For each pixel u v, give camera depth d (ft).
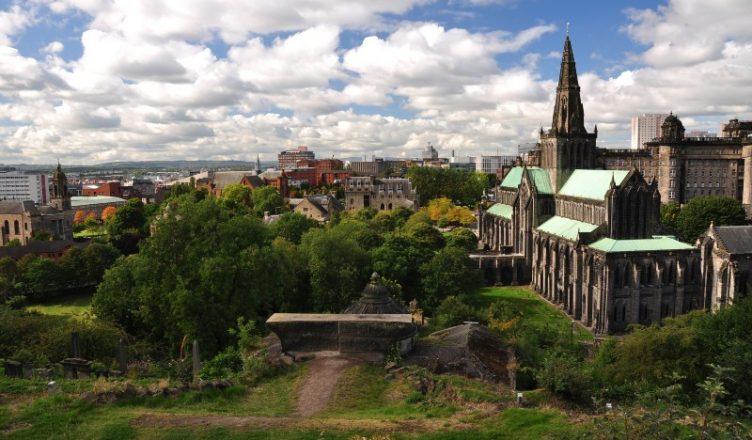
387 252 419.54
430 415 147.13
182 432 130.41
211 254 296.71
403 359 194.49
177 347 293.84
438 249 575.79
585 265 399.03
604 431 106.42
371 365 184.85
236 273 294.87
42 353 231.30
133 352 261.03
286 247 415.23
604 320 374.22
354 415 147.33
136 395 151.64
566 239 437.17
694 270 386.11
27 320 268.00
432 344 210.38
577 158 526.57
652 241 401.08
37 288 508.94
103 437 126.82
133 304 319.47
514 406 156.66
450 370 192.75
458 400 160.25
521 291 500.33
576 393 165.48
